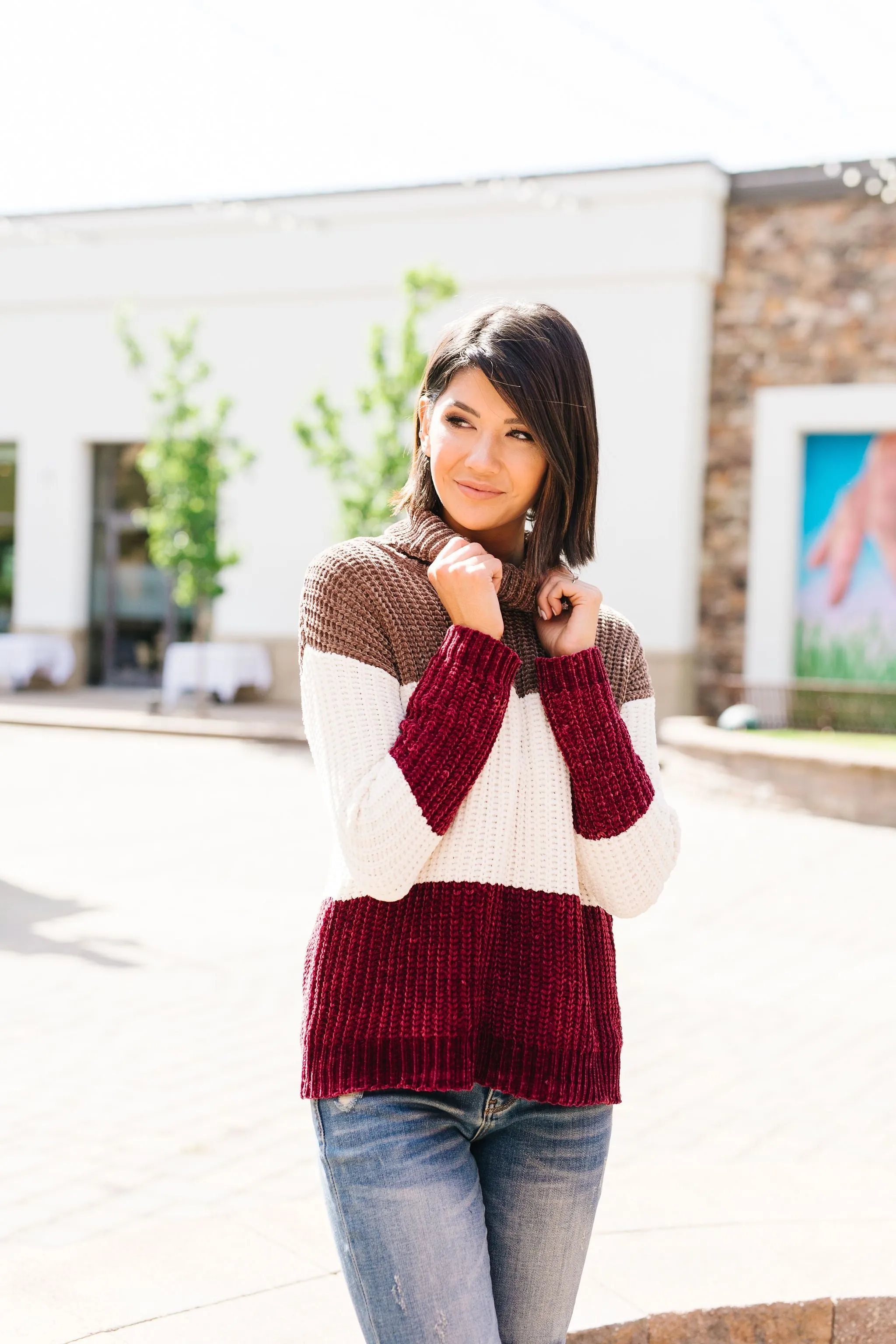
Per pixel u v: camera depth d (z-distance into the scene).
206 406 18.48
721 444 16.28
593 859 1.67
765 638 16.11
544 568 1.73
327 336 17.83
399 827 1.51
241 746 14.05
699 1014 5.41
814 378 15.81
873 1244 2.88
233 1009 5.27
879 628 15.84
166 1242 2.84
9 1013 5.16
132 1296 2.58
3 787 10.95
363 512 15.08
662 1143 4.06
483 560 1.61
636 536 16.17
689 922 6.92
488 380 1.70
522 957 1.62
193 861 8.16
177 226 18.38
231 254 18.19
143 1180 3.71
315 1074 1.59
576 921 1.64
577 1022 1.62
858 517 15.88
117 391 19.11
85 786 11.12
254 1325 2.48
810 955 6.35
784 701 14.99
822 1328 2.62
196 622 19.39
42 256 19.23
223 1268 2.72
